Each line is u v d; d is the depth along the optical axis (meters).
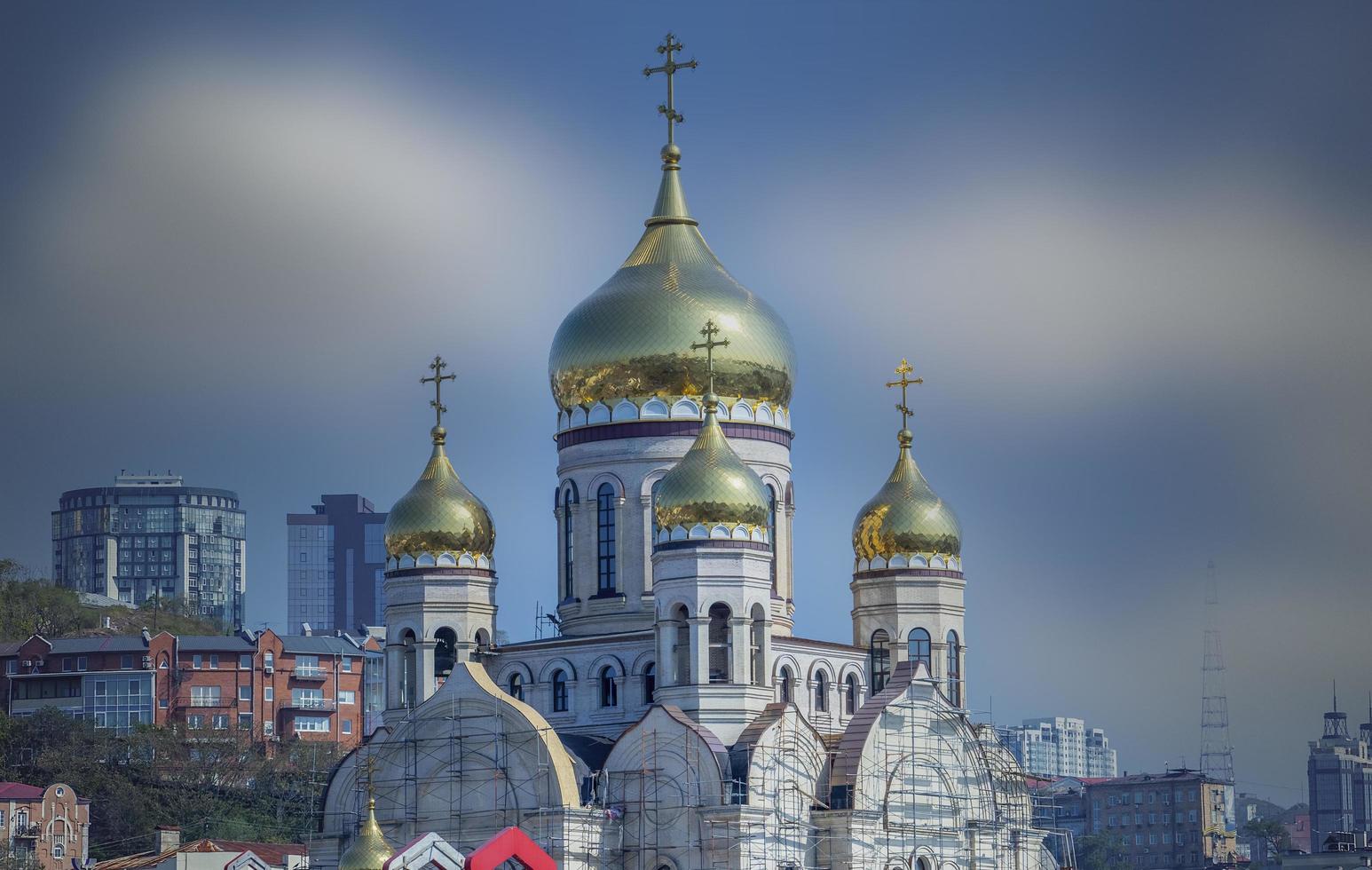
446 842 190.88
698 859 197.00
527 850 188.88
